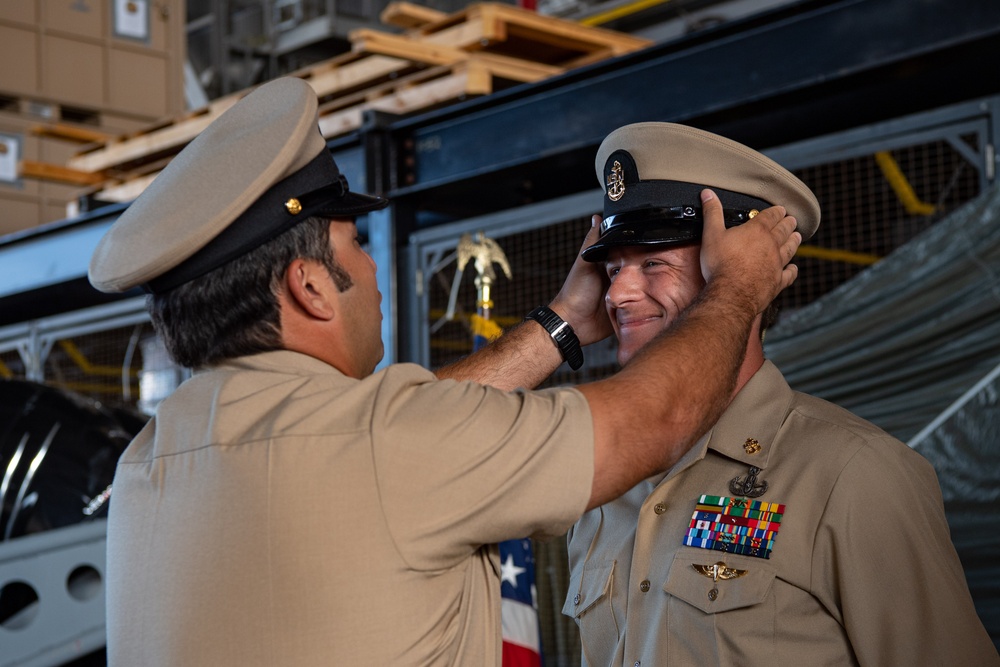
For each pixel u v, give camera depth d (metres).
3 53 7.06
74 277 5.82
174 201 1.34
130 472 1.38
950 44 3.15
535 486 1.26
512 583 2.89
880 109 3.96
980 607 2.87
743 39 3.58
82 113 7.52
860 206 4.66
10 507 2.61
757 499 1.55
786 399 1.64
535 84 4.06
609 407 1.29
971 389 3.00
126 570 1.33
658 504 1.64
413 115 4.75
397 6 5.10
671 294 1.62
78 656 2.23
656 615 1.57
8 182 7.04
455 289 4.29
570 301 1.79
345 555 1.24
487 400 1.31
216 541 1.27
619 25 9.33
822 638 1.48
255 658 1.23
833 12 3.38
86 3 7.38
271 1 12.08
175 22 7.77
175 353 1.40
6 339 6.16
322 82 5.25
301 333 1.39
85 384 6.79
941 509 1.55
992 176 3.17
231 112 1.39
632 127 1.66
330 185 1.39
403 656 1.24
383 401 1.29
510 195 5.07
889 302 3.20
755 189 1.61
